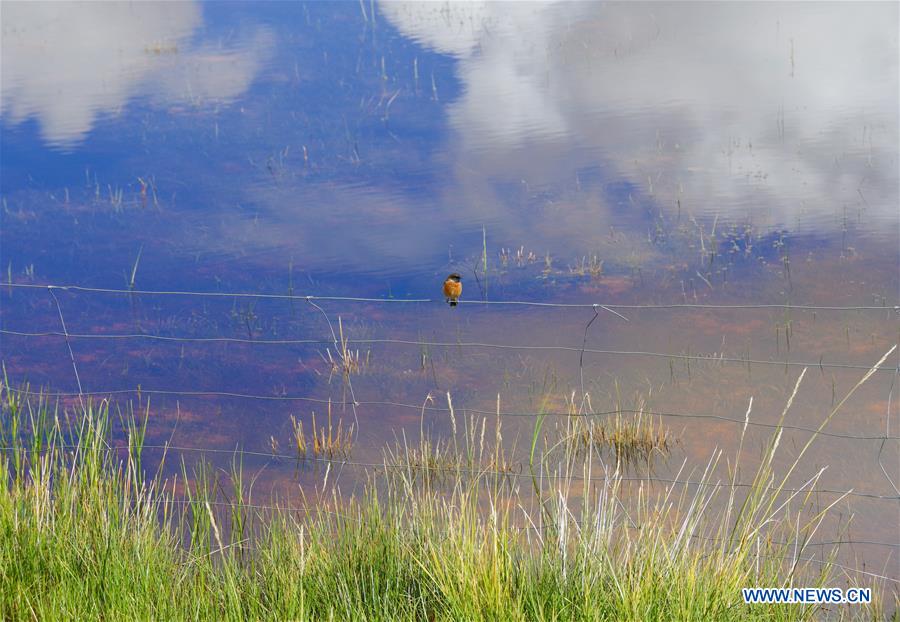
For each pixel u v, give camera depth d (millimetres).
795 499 15180
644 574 9047
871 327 21781
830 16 52000
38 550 9672
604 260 26438
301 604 8531
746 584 9320
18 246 28719
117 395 20438
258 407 19844
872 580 12727
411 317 23938
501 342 22422
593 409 18750
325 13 58062
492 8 57406
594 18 53875
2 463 11055
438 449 16938
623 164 33125
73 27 57719
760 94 39906
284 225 29672
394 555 9891
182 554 10758
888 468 16172
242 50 50344
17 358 22422
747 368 20250
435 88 41312
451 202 30797
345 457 17469
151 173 34250
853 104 37906
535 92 41625
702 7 55031
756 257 26031
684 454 16859
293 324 23828
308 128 38125
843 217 28031
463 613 8523
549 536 9742
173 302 25328
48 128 39188
